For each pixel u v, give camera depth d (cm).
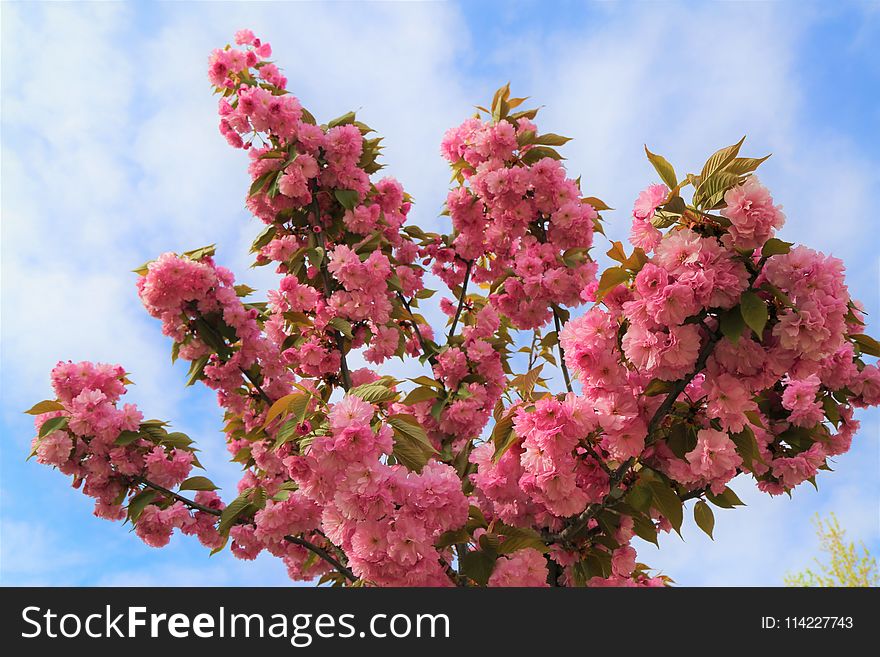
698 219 224
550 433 229
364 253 437
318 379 438
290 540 392
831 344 211
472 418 429
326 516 257
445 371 449
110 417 381
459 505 244
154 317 403
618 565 288
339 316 419
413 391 356
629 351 223
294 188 424
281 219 461
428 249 509
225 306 405
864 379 337
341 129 441
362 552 232
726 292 211
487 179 429
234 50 469
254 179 443
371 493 231
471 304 532
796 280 213
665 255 215
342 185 444
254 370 439
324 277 430
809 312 208
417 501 239
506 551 250
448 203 481
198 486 404
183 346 411
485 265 518
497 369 453
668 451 254
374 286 412
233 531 414
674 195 221
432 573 239
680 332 215
